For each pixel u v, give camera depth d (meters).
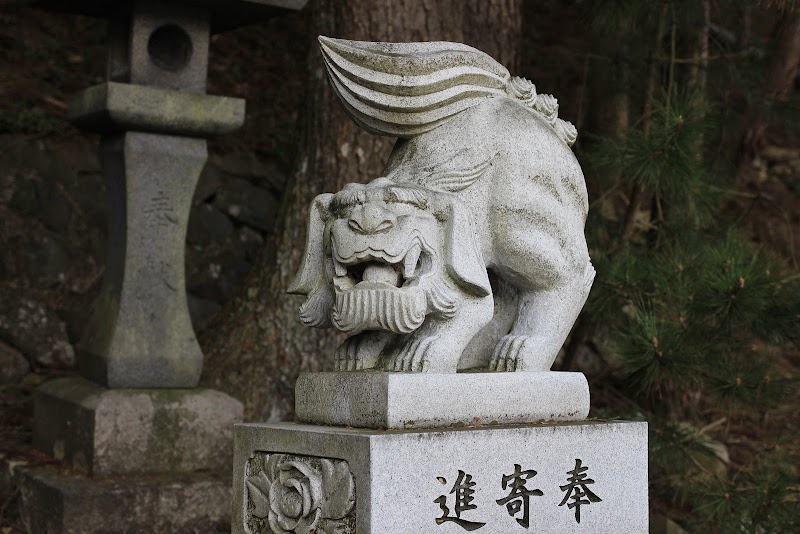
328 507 2.62
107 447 4.49
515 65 5.46
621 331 4.63
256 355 5.29
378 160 5.33
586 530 2.92
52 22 7.60
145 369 4.71
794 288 4.43
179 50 4.97
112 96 4.56
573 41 8.28
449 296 2.79
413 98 2.90
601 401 5.88
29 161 6.56
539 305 3.08
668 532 4.80
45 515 4.35
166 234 4.79
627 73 5.59
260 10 4.84
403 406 2.65
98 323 4.88
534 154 3.02
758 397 4.49
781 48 5.81
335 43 2.90
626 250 4.79
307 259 2.89
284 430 2.79
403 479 2.56
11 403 5.75
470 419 2.79
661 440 4.76
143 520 4.31
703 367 4.36
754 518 4.35
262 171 7.20
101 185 6.70
